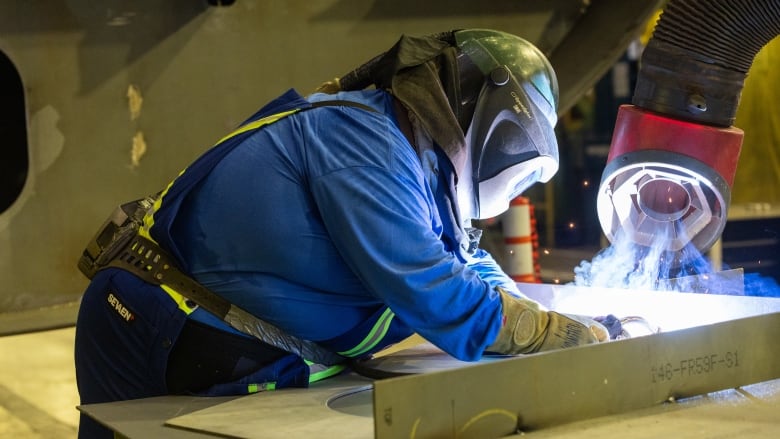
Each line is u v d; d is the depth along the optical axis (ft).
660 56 6.75
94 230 10.04
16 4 9.45
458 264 6.02
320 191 5.85
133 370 6.29
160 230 6.11
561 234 23.45
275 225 5.97
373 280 5.80
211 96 10.34
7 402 14.90
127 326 6.23
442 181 6.33
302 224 5.97
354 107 6.09
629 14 11.67
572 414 5.21
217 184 6.10
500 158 6.47
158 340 6.12
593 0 12.07
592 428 5.11
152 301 6.14
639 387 5.47
